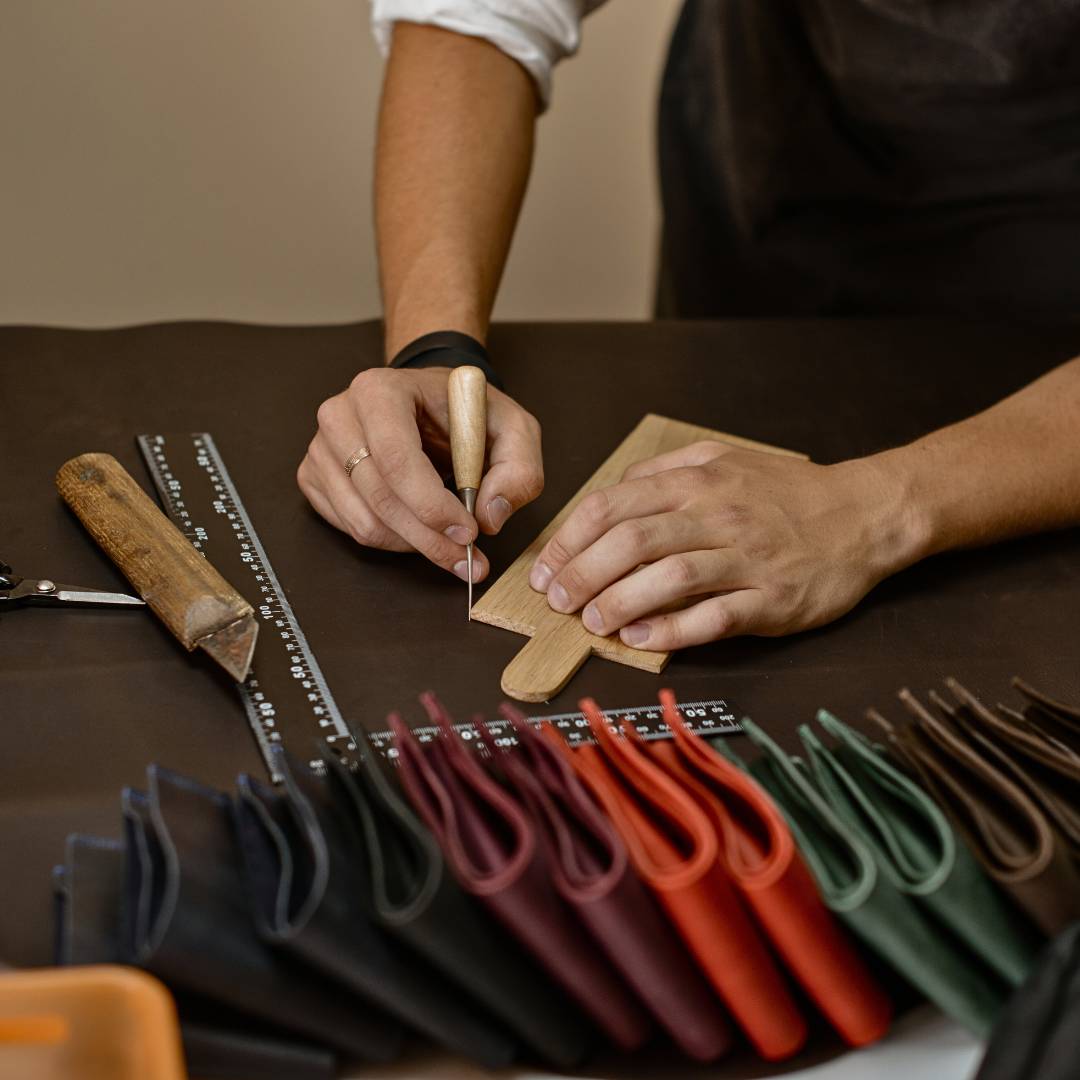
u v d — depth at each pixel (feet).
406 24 5.24
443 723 2.54
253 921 2.22
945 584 3.73
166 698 3.05
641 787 2.51
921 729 2.69
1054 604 3.68
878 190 5.98
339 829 2.38
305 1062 2.25
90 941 2.23
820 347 5.08
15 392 4.25
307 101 8.20
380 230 4.82
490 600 3.45
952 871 2.33
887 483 3.69
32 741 2.87
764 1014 2.35
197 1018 2.24
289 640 3.28
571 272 9.45
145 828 2.30
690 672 3.30
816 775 2.59
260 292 8.77
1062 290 5.73
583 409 4.50
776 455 3.79
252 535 3.68
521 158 5.08
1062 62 5.15
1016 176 5.60
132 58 7.77
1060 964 2.15
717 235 6.73
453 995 2.29
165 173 8.17
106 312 8.52
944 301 6.02
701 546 3.39
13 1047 1.99
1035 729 2.80
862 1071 2.41
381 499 3.50
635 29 8.63
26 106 7.73
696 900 2.27
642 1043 2.41
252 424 4.25
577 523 3.44
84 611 3.32
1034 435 3.98
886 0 5.32
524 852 2.23
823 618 3.46
